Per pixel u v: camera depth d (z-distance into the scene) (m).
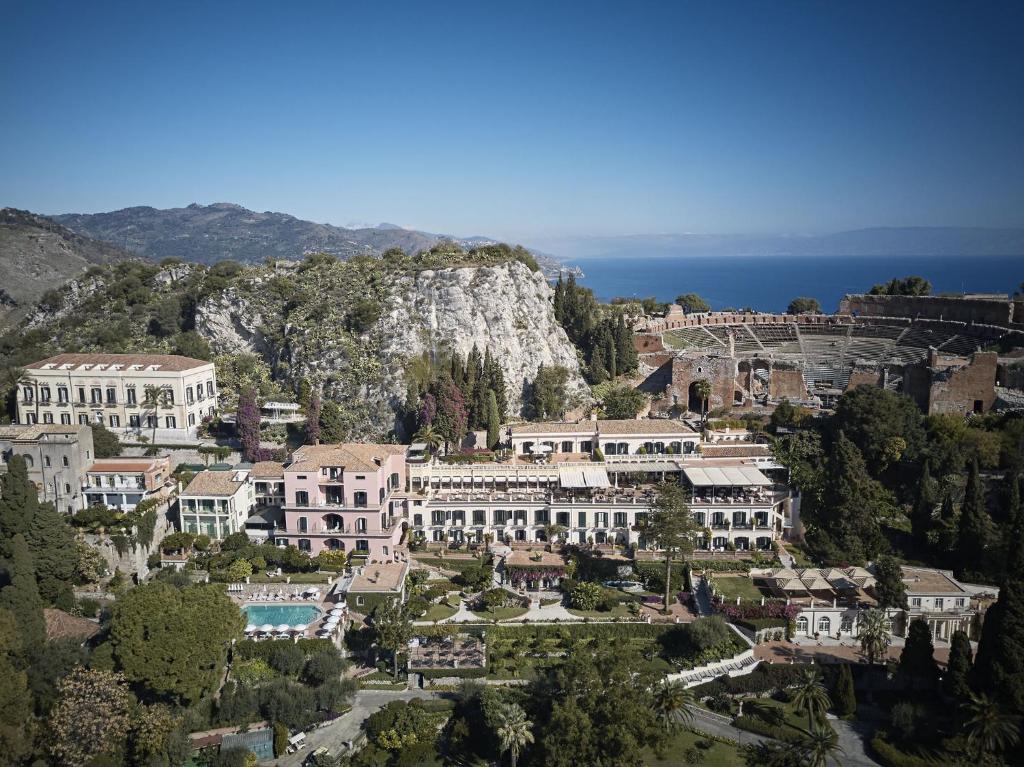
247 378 179.25
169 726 82.44
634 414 165.25
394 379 164.88
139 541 117.44
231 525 124.88
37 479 125.12
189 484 126.50
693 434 139.50
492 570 115.38
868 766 80.88
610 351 189.50
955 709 85.62
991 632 84.88
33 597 92.56
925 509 119.25
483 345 176.38
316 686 93.25
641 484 129.25
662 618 104.31
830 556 115.69
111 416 155.38
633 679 85.44
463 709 88.56
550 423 149.00
